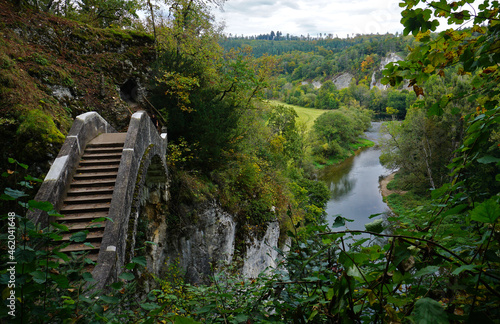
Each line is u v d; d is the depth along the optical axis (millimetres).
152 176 12797
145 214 12414
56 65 13508
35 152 9258
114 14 21750
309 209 21953
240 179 16531
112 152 9766
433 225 1762
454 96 2215
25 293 1911
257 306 2418
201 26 19672
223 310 2279
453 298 1382
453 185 1733
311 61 191375
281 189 19938
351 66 168750
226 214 14977
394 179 40969
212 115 14680
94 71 15211
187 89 14594
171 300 3463
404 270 1388
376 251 1618
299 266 2379
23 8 13961
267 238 17484
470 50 2055
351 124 64312
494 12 1933
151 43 17969
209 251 14031
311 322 2057
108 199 8117
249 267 15922
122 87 16844
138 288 10484
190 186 13945
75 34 15234
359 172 48281
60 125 10844
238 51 22531
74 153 8938
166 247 12883
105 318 2041
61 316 2133
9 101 9922
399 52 160750
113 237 6832
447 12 2016
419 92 2277
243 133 17500
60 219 7402
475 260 1522
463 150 1956
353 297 1705
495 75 2098
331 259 2334
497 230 1389
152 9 17438
